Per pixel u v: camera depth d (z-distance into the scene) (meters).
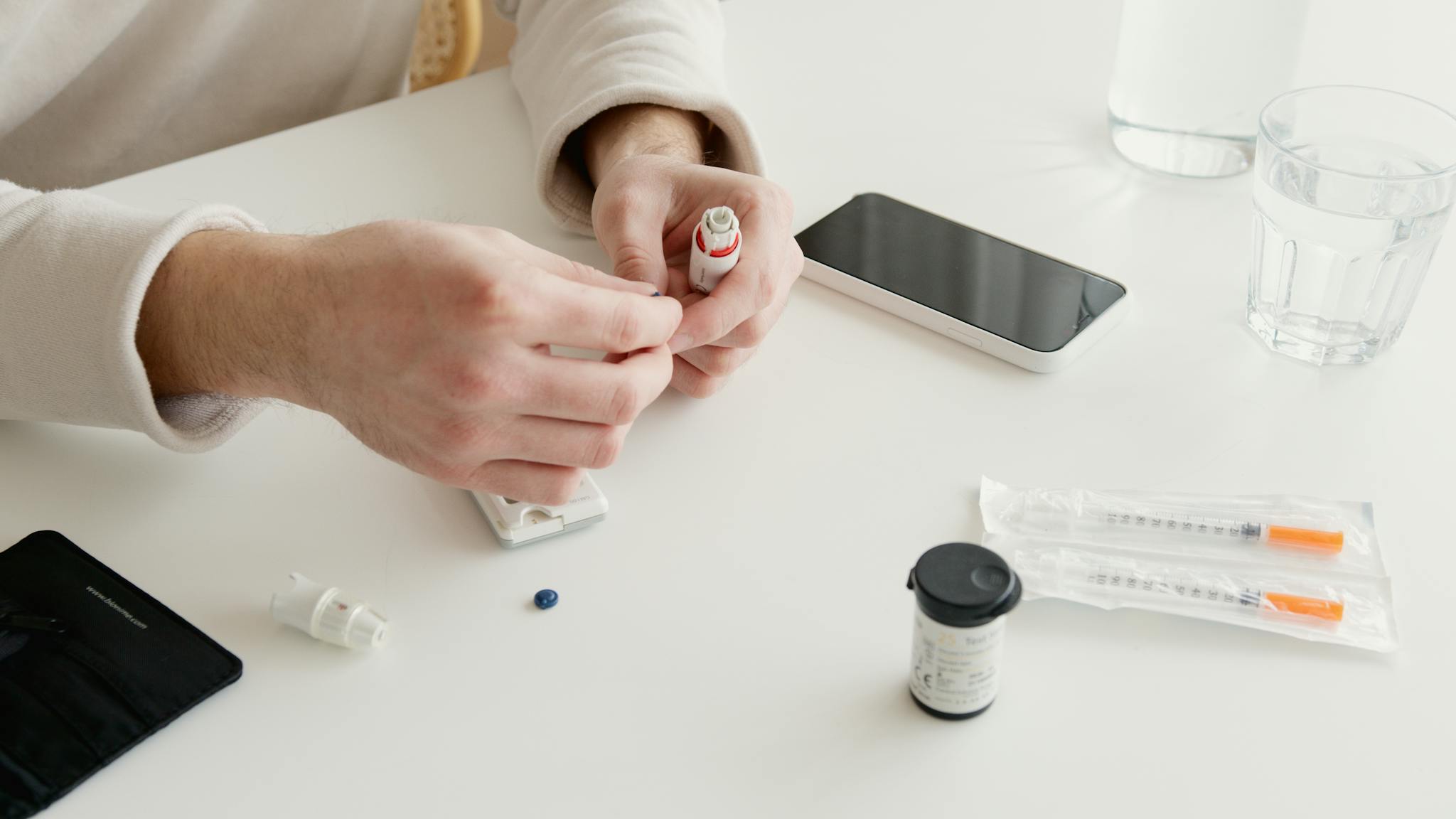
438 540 0.76
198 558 0.75
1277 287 0.83
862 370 0.84
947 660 0.67
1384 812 0.66
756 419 0.81
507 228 0.93
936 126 1.00
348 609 0.72
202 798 0.68
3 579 0.73
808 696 0.70
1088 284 0.87
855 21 1.11
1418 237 0.79
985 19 1.11
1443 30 1.08
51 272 0.75
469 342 0.70
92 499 0.78
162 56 1.06
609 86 0.91
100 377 0.75
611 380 0.73
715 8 1.03
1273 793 0.67
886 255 0.89
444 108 1.02
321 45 1.12
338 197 0.94
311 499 0.78
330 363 0.73
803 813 0.67
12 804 0.67
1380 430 0.80
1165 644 0.71
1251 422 0.80
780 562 0.75
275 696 0.71
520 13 1.06
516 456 0.74
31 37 1.00
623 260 0.80
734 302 0.78
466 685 0.71
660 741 0.69
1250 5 0.90
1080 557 0.74
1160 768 0.68
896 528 0.76
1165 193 0.95
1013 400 0.82
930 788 0.67
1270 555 0.74
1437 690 0.69
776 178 0.96
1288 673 0.70
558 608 0.73
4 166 1.08
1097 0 1.13
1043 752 0.68
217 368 0.76
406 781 0.68
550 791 0.68
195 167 0.97
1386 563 0.74
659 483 0.78
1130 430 0.80
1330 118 0.86
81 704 0.70
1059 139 0.99
